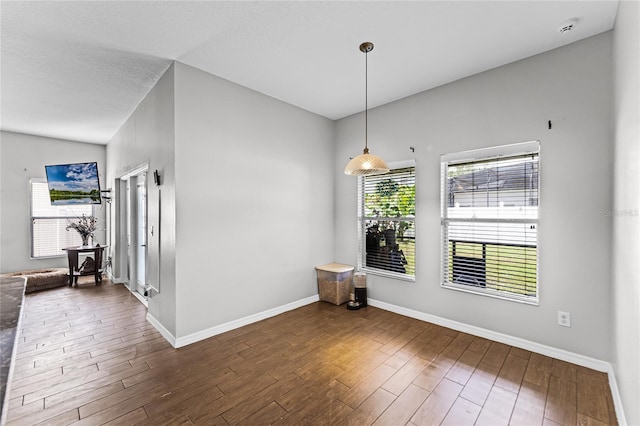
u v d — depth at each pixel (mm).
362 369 2383
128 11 2090
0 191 5070
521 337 2730
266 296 3547
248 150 3373
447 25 2252
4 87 3316
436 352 2658
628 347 1674
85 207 5949
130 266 4633
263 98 3527
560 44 2482
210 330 3004
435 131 3326
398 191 3715
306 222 4055
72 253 5004
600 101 2326
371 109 3992
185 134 2844
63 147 5633
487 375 2287
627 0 1720
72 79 3139
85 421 1804
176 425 1775
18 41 2441
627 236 1725
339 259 4418
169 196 2885
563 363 2451
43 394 2061
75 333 3084
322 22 2230
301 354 2631
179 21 2207
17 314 1175
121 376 2287
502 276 2875
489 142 2914
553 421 1797
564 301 2504
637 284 1484
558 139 2523
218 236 3092
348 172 2748
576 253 2445
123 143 4586
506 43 2479
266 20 2205
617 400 1885
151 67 2904
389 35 2389
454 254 3223
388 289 3787
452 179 3234
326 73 3033
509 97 2797
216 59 2766
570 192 2471
